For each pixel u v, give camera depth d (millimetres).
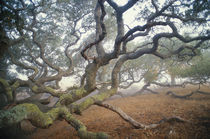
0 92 8547
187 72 16375
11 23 6137
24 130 7727
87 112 12516
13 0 8461
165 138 5320
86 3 13156
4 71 13594
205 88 19062
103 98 5387
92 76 5066
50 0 10680
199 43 9547
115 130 6707
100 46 8047
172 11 7570
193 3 7074
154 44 8578
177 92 17859
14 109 2316
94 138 2191
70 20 12766
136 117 8648
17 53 13930
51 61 16625
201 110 8352
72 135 6746
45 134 7609
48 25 14117
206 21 7969
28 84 8570
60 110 3242
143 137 5551
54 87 11930
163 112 9078
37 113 2584
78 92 4508
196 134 5281
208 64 15156
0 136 6785
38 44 10906
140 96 19656
